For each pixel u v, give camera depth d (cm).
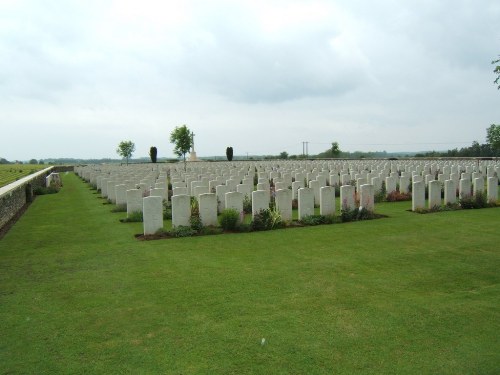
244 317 584
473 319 573
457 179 2055
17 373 448
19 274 793
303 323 563
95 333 540
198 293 680
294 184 1736
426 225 1241
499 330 540
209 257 905
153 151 7406
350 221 1327
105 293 686
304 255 916
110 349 498
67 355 485
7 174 3494
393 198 1806
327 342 511
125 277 769
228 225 1177
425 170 2691
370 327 550
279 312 600
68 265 852
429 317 580
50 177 3000
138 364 464
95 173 2928
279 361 468
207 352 488
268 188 1717
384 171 2423
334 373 444
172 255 923
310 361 467
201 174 2528
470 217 1370
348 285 715
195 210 1299
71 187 2836
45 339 525
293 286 711
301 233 1151
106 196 2141
